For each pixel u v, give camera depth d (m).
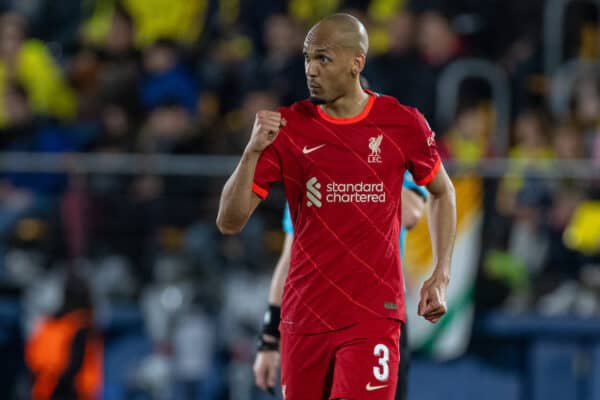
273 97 34.41
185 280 29.05
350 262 15.02
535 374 28.75
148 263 29.81
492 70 35.62
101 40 39.47
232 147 32.19
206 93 35.94
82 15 41.19
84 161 30.38
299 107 15.19
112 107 35.03
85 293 27.59
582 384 28.72
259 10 39.06
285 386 15.65
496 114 35.19
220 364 28.86
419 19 36.16
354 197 14.96
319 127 15.02
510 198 29.70
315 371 15.36
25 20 38.81
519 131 34.00
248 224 29.61
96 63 36.88
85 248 29.95
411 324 28.17
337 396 14.91
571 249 29.94
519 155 33.47
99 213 30.09
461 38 37.12
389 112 15.10
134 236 30.09
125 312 29.19
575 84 35.88
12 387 29.45
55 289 29.41
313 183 14.99
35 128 34.62
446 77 35.25
